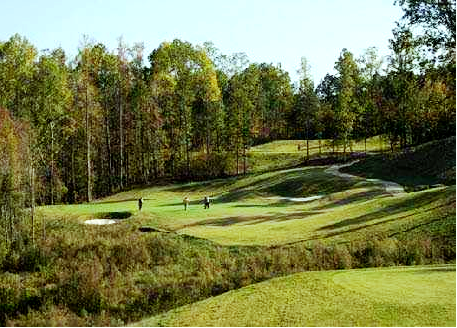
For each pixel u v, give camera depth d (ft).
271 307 52.85
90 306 84.28
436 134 251.39
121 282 92.32
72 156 257.96
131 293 86.63
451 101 128.67
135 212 155.63
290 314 50.49
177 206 178.40
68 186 272.72
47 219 151.43
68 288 89.81
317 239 108.47
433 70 113.29
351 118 260.62
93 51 269.64
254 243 111.45
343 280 60.18
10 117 157.58
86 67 251.80
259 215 145.07
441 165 183.62
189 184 240.94
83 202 239.50
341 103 259.39
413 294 54.24
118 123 278.26
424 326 45.68
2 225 140.67
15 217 146.00
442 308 49.78
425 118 228.43
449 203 112.68
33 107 217.77
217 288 85.81
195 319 51.55
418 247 92.27
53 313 81.10
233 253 106.32
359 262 91.86
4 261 113.60
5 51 225.56
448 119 231.50
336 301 53.06
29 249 115.44
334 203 159.74
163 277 94.12
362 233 107.24
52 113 222.48
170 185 247.70
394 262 89.51
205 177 262.47
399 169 198.49
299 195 192.13
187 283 88.84
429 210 112.37
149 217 145.89
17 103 217.56
